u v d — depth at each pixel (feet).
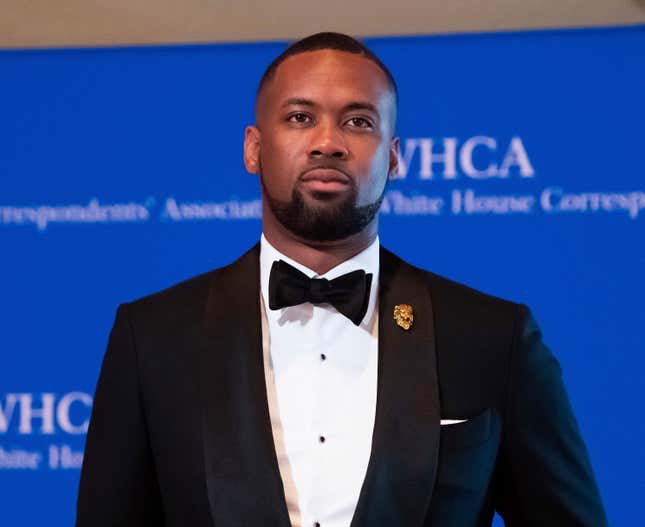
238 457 15.29
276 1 27.48
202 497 15.38
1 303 27.89
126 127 28.07
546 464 16.05
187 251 27.76
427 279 16.98
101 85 28.14
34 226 27.99
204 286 16.97
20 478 27.45
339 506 15.31
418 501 15.06
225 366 15.89
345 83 15.56
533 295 26.86
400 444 15.26
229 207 27.76
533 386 16.11
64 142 28.12
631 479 26.25
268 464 15.23
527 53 27.30
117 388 16.33
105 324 27.76
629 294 26.66
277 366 16.29
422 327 16.20
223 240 27.73
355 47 16.15
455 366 15.97
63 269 27.89
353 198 15.51
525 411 16.02
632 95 27.02
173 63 28.09
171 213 27.84
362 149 15.51
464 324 16.25
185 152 27.91
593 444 26.40
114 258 27.84
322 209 15.51
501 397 15.99
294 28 27.73
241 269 17.12
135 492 16.21
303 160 15.42
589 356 26.63
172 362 16.10
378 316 16.52
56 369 27.71
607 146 26.99
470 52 27.43
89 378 27.68
